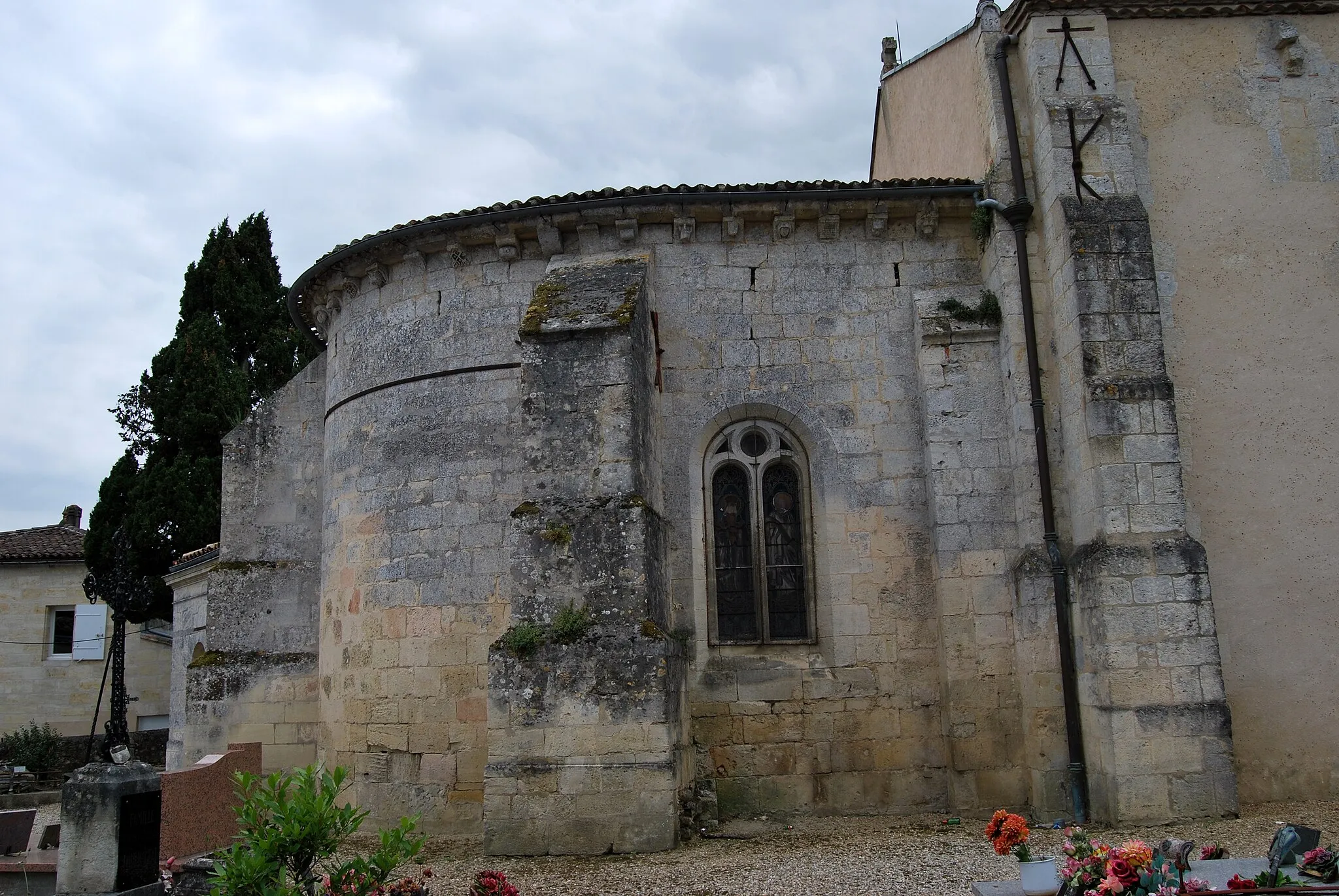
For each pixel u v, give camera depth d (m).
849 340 13.86
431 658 13.45
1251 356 13.02
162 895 9.85
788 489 13.84
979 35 14.28
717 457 13.84
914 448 13.58
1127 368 12.09
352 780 13.73
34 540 34.41
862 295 13.96
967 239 14.06
